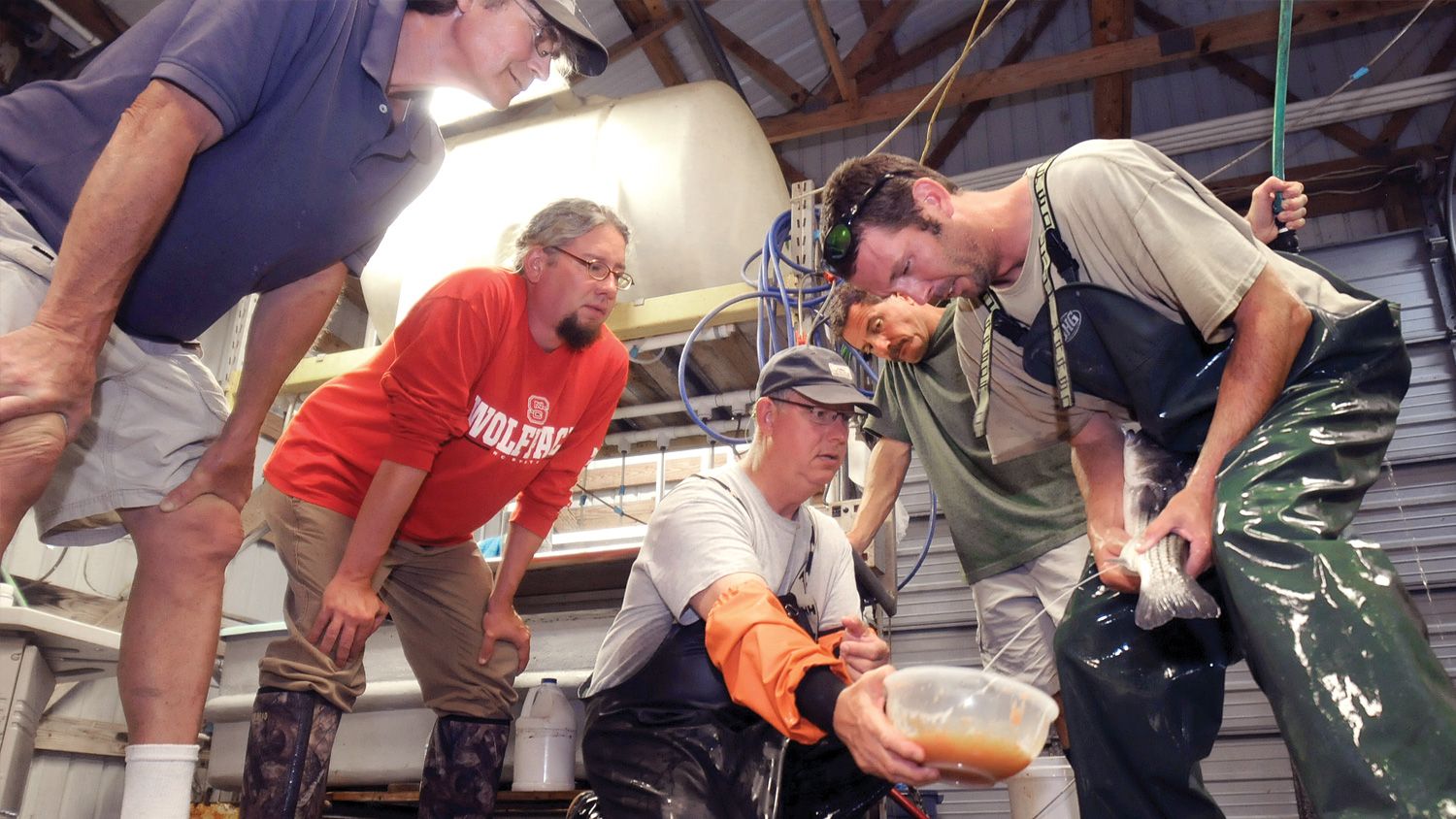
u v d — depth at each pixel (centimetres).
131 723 138
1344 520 121
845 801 153
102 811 345
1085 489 171
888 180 156
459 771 203
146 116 119
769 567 165
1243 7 706
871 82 770
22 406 105
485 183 341
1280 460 122
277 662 184
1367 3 625
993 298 168
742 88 739
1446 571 482
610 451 390
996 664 242
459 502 205
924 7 760
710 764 147
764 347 279
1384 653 103
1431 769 96
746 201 318
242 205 141
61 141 128
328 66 141
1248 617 112
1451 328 538
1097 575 153
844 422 170
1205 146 650
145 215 117
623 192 321
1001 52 767
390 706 255
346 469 199
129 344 141
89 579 363
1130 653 144
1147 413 148
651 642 160
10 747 206
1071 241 149
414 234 348
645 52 632
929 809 423
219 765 269
